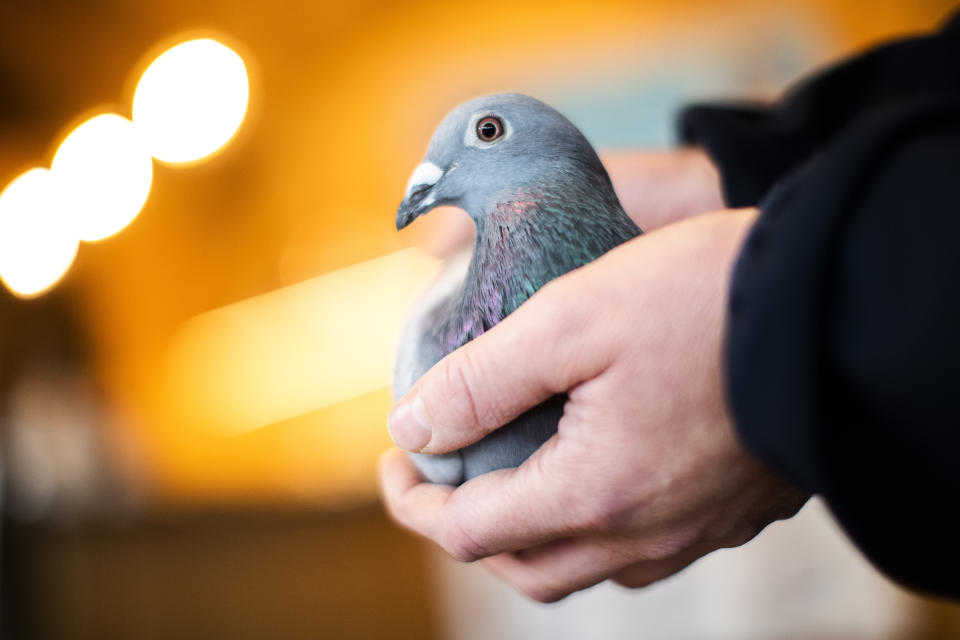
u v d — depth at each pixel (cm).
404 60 684
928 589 73
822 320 69
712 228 92
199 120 365
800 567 288
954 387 65
